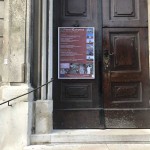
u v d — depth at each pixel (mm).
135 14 5160
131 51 5098
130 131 4680
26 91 4328
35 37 4707
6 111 4281
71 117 4930
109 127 4914
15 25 4547
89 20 5129
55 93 4980
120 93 5020
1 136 4234
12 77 4449
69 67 5020
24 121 4258
